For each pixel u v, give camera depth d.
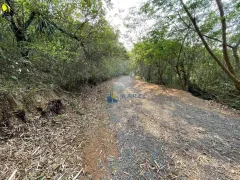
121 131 2.76
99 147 2.19
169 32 6.58
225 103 4.75
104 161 1.88
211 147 2.23
